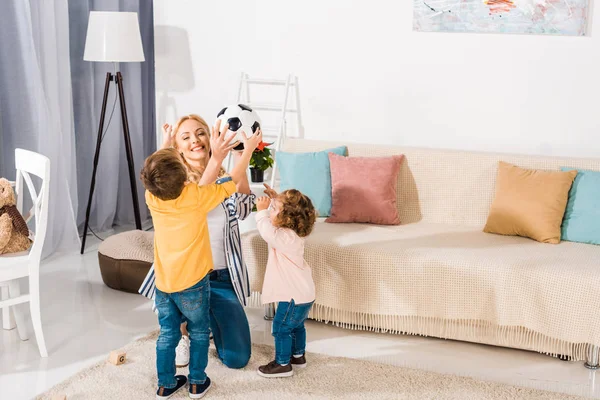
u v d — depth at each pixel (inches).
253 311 142.4
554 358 122.6
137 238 155.7
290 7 170.9
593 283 114.6
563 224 137.3
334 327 135.3
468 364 119.9
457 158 150.6
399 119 167.2
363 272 128.0
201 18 179.3
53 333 129.9
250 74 177.6
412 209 153.0
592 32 150.3
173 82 184.5
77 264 168.2
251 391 108.9
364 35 166.1
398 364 119.5
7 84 156.5
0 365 117.0
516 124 158.7
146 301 146.3
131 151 179.2
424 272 124.7
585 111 153.6
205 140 121.1
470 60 159.2
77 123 183.0
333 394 108.0
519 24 154.1
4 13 154.0
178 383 109.3
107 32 167.3
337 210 147.8
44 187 117.3
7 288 126.6
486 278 121.3
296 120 175.8
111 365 116.3
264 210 116.3
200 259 105.9
